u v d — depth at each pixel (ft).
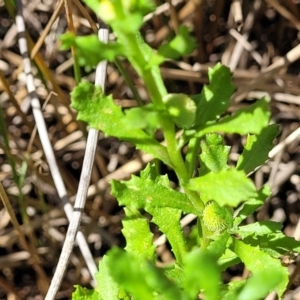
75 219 0.69
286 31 1.12
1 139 1.06
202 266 0.34
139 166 0.98
